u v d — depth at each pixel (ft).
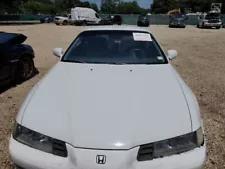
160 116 6.88
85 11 114.42
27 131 6.83
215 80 20.54
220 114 13.58
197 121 7.06
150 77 9.07
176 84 8.65
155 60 10.78
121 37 11.80
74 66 10.08
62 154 6.42
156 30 84.58
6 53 17.24
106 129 6.44
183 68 25.03
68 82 8.68
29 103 7.66
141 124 6.61
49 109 7.24
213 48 40.22
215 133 11.46
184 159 6.44
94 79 8.86
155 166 6.25
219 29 93.71
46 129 6.67
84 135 6.34
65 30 75.41
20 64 18.83
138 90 8.06
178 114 7.03
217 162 9.37
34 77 20.51
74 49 11.28
